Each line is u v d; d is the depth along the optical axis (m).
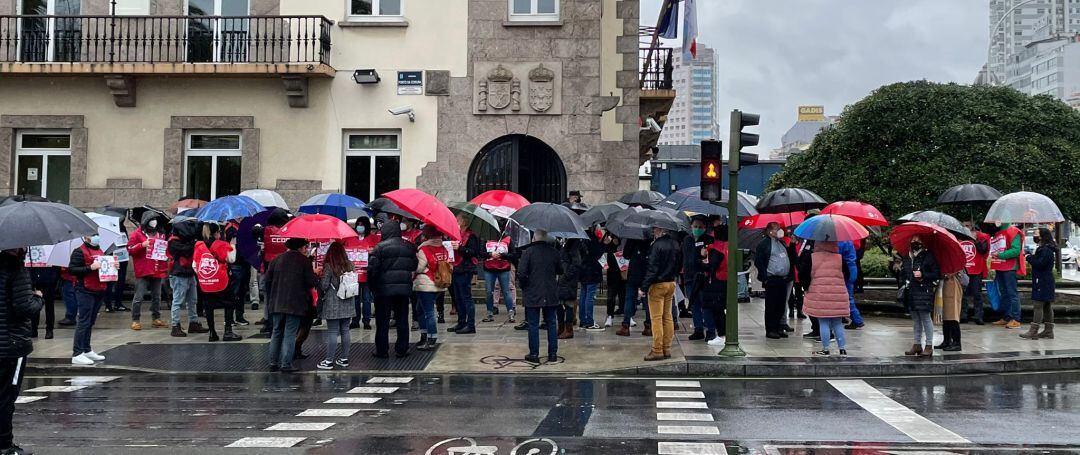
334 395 8.91
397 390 9.23
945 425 7.45
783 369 10.45
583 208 15.30
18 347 6.10
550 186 18.44
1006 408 8.26
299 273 10.42
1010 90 26.11
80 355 10.77
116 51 18.25
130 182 18.28
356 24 18.23
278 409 8.12
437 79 18.23
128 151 18.33
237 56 18.28
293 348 10.40
